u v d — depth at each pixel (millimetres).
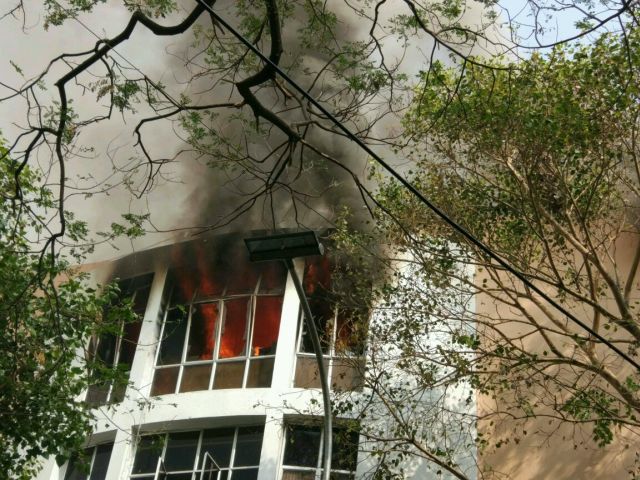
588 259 15039
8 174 13789
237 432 19250
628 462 16312
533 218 16172
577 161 15602
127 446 19672
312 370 19453
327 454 12164
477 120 15414
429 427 16625
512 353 15992
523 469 16609
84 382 13945
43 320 13500
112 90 10672
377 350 16234
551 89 15414
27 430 13180
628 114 15344
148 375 20797
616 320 14047
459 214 16688
